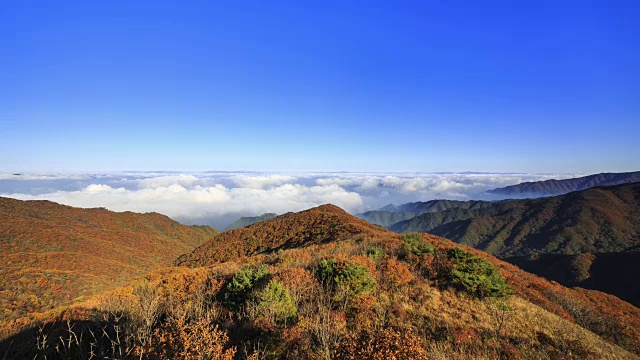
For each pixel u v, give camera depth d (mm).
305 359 9375
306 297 14305
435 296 15312
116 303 14328
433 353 10539
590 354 11633
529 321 13688
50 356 10320
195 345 8188
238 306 13445
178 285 19312
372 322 12523
